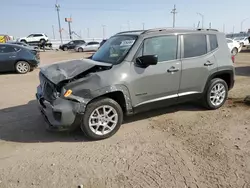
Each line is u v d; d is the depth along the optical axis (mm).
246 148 3666
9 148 3838
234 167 3186
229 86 5543
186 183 2889
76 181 2977
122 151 3676
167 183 2895
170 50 4559
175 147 3756
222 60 5191
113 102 4047
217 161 3332
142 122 4773
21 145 3934
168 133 4270
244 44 27484
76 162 3400
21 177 3076
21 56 11469
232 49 19266
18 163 3406
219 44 5219
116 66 4082
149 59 4004
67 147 3840
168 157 3469
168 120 4859
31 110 5645
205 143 3855
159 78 4395
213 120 4805
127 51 4254
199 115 5094
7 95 7121
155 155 3535
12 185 2922
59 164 3359
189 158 3426
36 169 3248
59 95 3760
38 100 4301
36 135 4297
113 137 4160
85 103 3787
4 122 4910
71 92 3725
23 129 4559
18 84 8820
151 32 4445
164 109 5480
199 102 5465
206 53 5004
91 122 3955
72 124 3820
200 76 4926
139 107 4332
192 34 4844
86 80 3812
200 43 4938
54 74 3896
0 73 11711
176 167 3217
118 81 3971
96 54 5020
